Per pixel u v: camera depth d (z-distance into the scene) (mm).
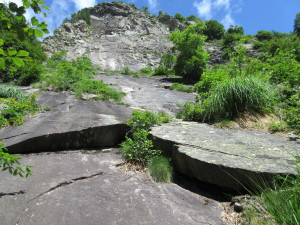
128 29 46000
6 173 2889
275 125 4039
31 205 2277
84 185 2738
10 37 5547
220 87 4816
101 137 4223
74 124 4328
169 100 7816
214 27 47656
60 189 2609
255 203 2297
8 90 5703
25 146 3730
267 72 5777
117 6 55062
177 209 2369
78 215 2164
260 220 2049
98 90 7680
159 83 12828
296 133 3773
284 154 2930
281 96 4957
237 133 3877
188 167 3037
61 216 2137
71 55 27438
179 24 53125
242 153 2992
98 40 38000
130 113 5453
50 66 14242
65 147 4016
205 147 3223
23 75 8539
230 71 6344
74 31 38375
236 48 7773
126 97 8109
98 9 54531
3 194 2416
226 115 4578
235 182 2629
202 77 5777
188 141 3467
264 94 4547
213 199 2627
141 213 2258
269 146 3227
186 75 16078
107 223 2082
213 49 31844
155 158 3371
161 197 2594
